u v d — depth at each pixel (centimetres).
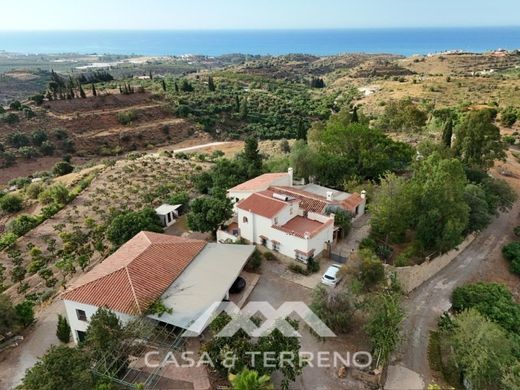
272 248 4400
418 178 4850
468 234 4997
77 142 11131
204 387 2709
